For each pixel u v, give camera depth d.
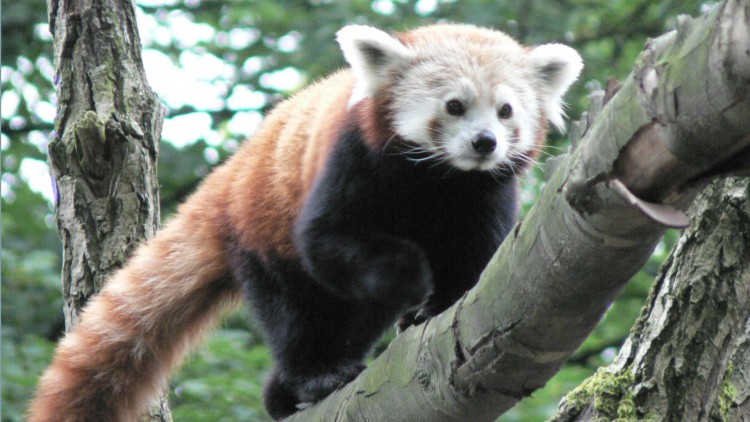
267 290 10.26
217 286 10.81
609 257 5.14
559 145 19.86
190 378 17.25
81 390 10.07
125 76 10.31
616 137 4.73
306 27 22.27
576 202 5.03
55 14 10.56
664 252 19.44
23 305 20.72
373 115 9.66
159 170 23.42
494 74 9.78
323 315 10.11
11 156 24.08
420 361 6.66
